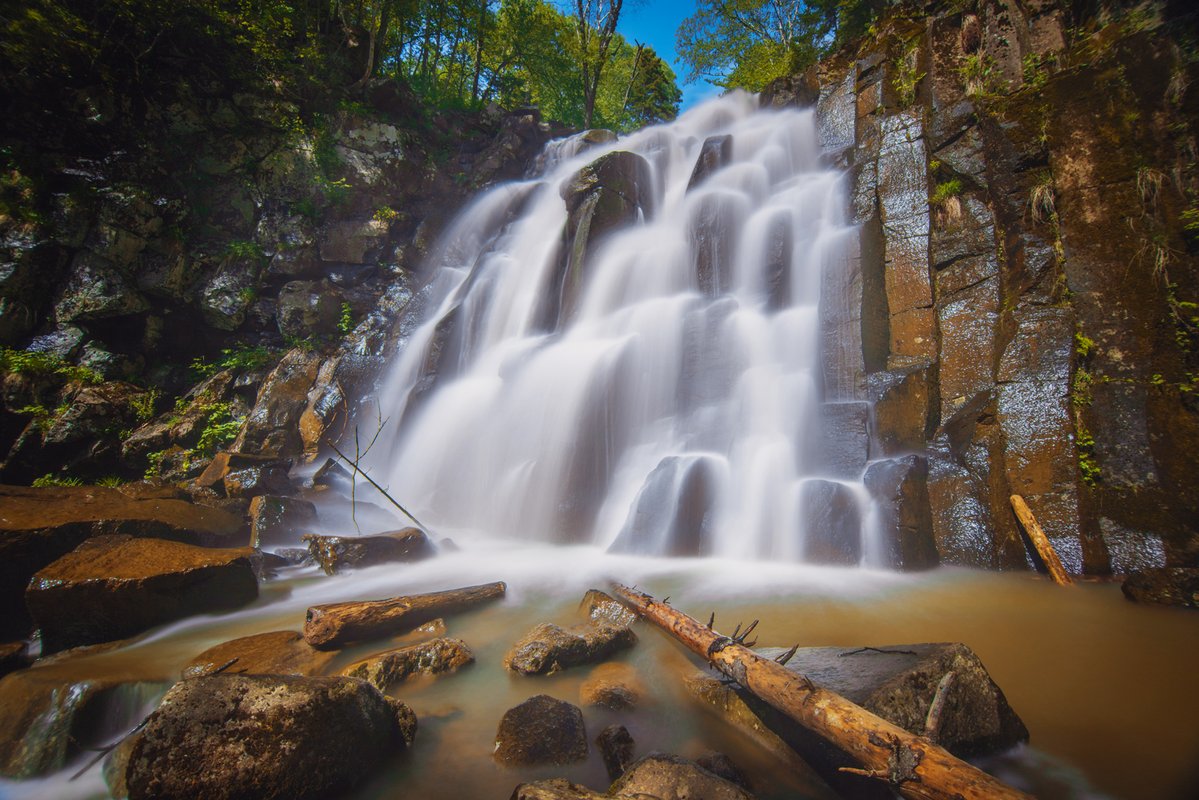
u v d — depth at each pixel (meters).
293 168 20.02
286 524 9.41
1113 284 8.23
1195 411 7.33
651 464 9.75
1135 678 4.34
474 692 4.39
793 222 12.14
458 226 22.66
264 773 3.10
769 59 28.53
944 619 5.57
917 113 11.20
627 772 3.09
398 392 16.03
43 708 4.16
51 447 13.79
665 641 5.14
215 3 18.27
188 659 5.04
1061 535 7.15
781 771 3.38
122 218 16.23
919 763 2.56
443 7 29.06
